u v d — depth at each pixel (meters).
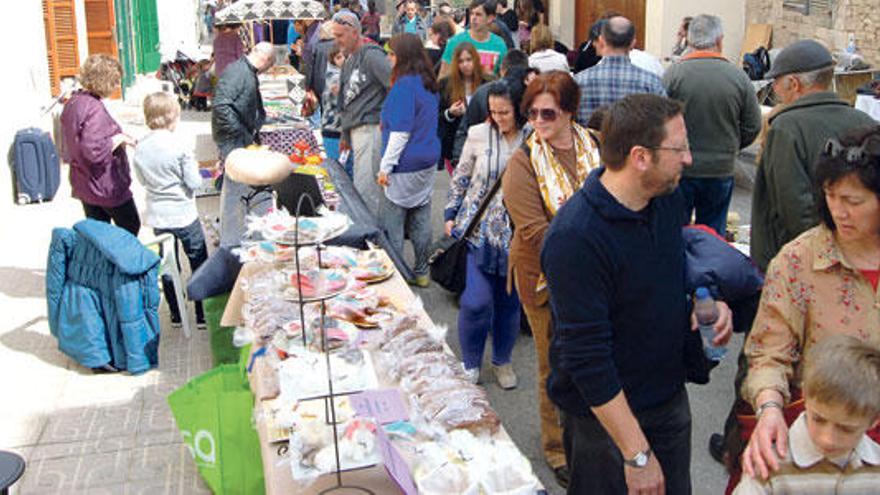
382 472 2.93
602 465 2.90
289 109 9.04
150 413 5.16
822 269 2.67
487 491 2.73
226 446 3.80
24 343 6.10
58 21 12.79
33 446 4.84
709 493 4.24
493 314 5.10
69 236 5.56
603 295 2.66
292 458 2.91
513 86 4.74
